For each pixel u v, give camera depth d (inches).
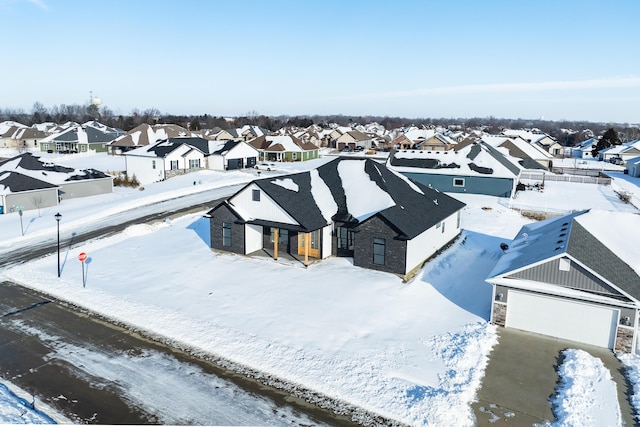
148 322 796.0
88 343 733.9
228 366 666.2
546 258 753.6
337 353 693.9
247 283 959.6
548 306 756.0
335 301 869.8
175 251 1187.3
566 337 749.3
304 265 1053.2
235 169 2736.2
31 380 631.2
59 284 972.6
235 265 1065.5
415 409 567.5
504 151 2684.5
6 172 1720.0
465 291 949.2
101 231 1396.4
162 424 543.2
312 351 698.8
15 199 1624.0
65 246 1248.8
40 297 917.2
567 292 732.0
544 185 2214.6
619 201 1836.9
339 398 593.3
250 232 1128.8
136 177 2455.7
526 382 631.8
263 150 3260.3
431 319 815.7
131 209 1701.5
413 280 967.0
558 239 842.2
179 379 634.8
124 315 824.3
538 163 2657.5
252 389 613.6
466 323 800.9
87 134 3624.5
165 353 703.1
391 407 573.3
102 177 1993.1
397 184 1209.4
